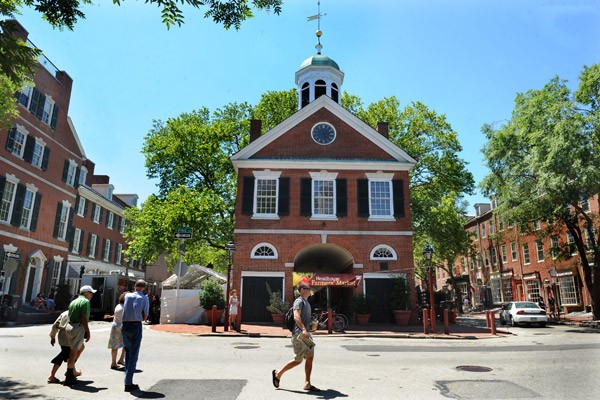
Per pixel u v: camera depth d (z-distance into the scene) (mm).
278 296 21312
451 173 32438
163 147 30391
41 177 28922
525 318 23516
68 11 6566
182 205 25984
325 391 6836
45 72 29406
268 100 33281
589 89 22641
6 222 25203
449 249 38969
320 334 16938
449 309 24125
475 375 8258
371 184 23562
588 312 30969
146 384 7312
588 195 22109
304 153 23984
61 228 32125
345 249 22453
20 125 26516
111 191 43750
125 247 46531
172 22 6453
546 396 6520
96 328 18719
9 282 25344
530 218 26406
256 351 11844
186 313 21500
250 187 23125
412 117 33688
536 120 23219
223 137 31297
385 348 12742
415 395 6578
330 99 24625
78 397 6367
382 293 21922
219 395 6523
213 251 41625
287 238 22453
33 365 8945
